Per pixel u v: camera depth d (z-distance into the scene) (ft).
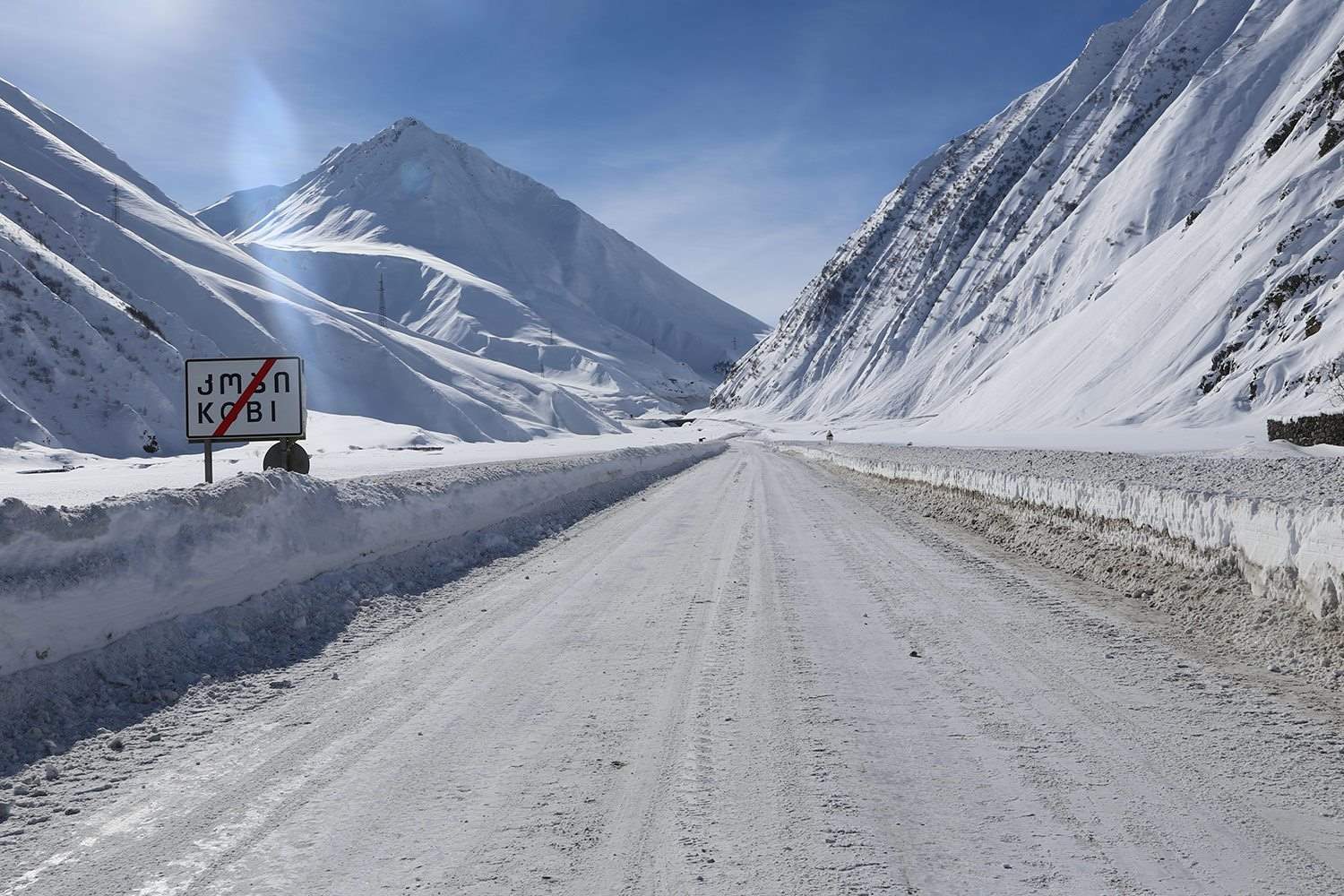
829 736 16.06
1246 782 13.69
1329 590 21.22
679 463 142.72
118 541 20.36
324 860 11.38
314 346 362.33
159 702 18.10
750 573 35.06
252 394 36.11
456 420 344.69
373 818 12.66
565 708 17.89
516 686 19.47
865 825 12.30
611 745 15.71
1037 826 12.22
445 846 11.78
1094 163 472.03
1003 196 572.51
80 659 18.49
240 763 14.87
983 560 38.42
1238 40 444.55
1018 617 26.35
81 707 17.34
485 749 15.49
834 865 11.15
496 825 12.41
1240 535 25.89
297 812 12.89
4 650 16.79
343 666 21.30
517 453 140.87
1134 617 26.37
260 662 21.33
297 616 25.07
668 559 39.34
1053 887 10.54
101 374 214.48
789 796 13.35
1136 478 46.62
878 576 34.14
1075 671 20.36
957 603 28.66
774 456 181.78
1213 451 101.30
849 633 24.52
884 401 465.47
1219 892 10.41
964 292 508.94
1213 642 23.15
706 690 19.10
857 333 610.65
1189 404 182.09
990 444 154.20
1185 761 14.62
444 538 39.93
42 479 79.92
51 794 13.62
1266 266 199.31
